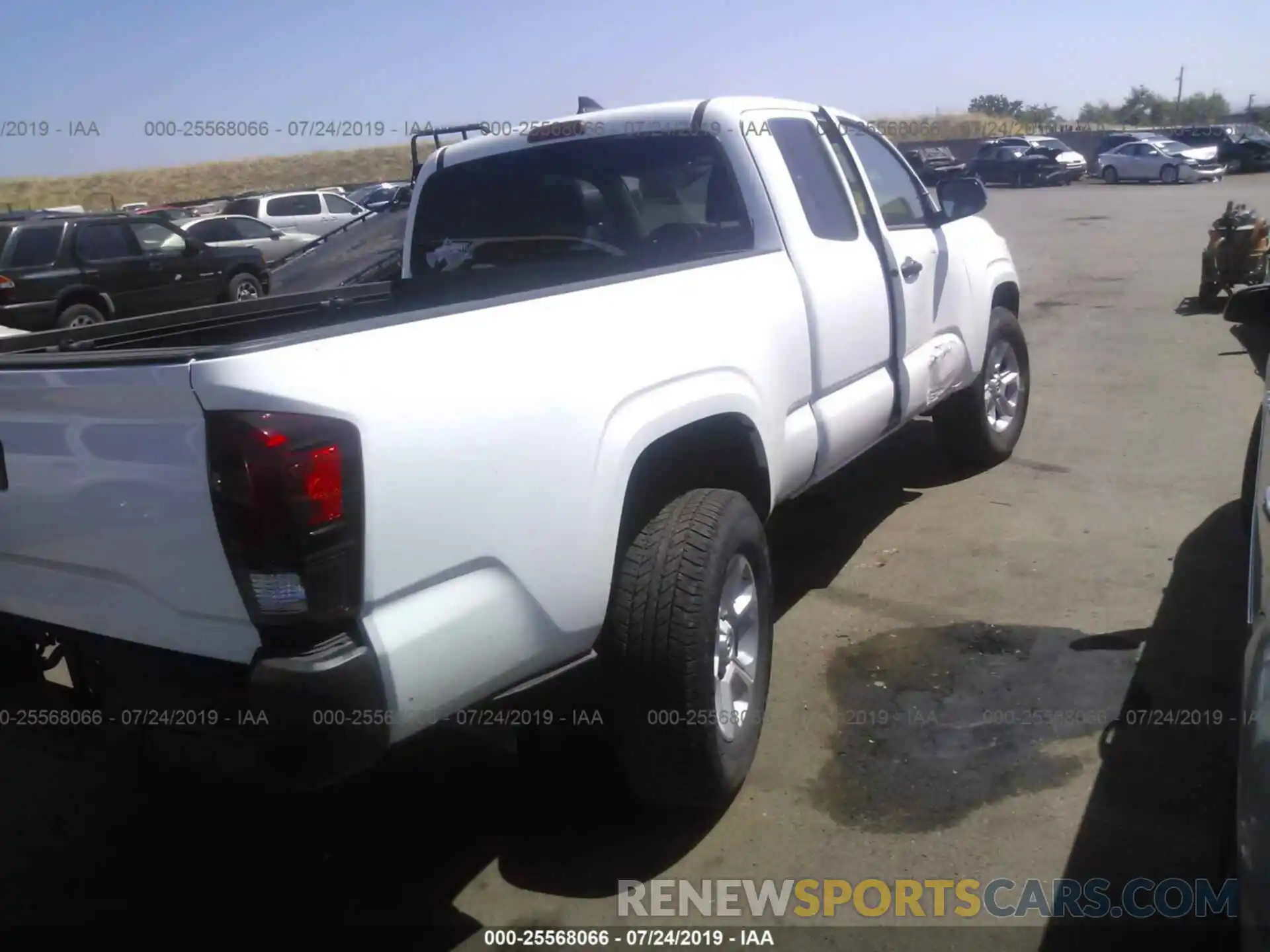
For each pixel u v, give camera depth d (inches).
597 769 142.0
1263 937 77.2
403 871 129.3
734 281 143.5
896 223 204.4
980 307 229.5
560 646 111.7
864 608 186.7
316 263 364.5
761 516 150.3
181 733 96.5
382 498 91.7
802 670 167.3
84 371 93.3
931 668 165.3
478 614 101.3
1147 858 121.6
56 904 126.3
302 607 88.7
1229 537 204.4
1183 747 140.7
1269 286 163.9
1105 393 316.2
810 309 158.1
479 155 185.8
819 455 163.6
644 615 119.5
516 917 120.3
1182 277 525.3
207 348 92.0
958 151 1694.1
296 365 87.8
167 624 97.7
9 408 101.8
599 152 175.5
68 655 110.2
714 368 132.6
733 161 161.9
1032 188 1338.6
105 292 577.3
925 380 203.6
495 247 190.7
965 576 196.4
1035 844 125.4
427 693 97.7
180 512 92.0
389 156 2158.0
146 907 125.2
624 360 118.0
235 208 918.4
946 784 137.3
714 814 134.6
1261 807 81.0
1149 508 222.1
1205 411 291.3
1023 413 261.6
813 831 130.6
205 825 140.3
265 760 91.1
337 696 89.6
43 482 101.7
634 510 127.8
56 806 146.3
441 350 98.7
